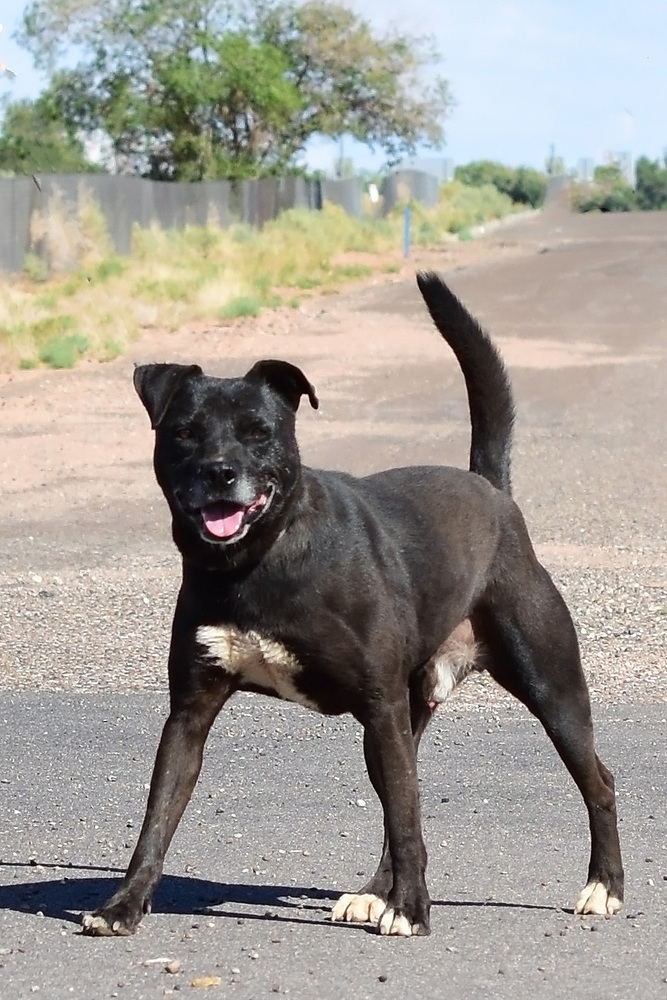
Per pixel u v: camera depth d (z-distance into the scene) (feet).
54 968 21.58
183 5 222.07
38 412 92.32
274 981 21.07
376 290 150.51
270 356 111.24
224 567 22.89
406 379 103.71
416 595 24.71
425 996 20.58
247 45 223.51
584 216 309.22
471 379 28.76
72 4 220.23
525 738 36.24
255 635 23.12
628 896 25.68
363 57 244.22
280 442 23.16
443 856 27.86
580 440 83.87
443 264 176.96
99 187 160.15
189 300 132.67
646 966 22.09
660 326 125.29
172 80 216.74
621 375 103.71
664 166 418.51
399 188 272.72
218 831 29.22
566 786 32.40
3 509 70.13
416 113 250.57
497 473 28.53
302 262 166.61
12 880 26.22
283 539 22.97
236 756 34.65
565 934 23.58
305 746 35.58
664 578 54.24
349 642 23.25
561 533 63.21
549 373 104.83
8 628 47.91
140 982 21.02
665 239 217.56
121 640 46.39
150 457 81.82
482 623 26.63
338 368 107.34
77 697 39.81
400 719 23.72
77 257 153.07
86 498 72.38
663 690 40.60
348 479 25.44
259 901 25.14
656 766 33.55
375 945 22.79
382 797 23.63
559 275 160.66
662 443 82.53
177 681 23.68
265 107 225.97
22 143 207.82
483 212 290.35
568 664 26.27
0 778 32.68
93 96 225.15
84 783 32.37
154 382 23.67
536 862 27.58
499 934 23.50
